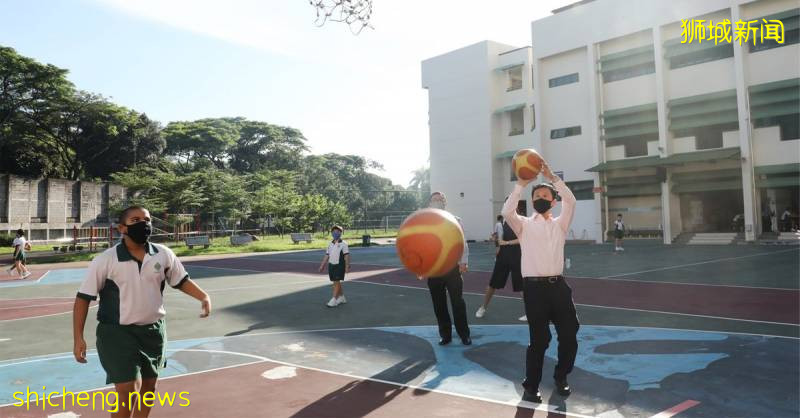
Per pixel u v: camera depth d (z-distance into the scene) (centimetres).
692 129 3027
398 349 652
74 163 5700
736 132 2820
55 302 1211
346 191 8631
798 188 2998
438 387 491
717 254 2131
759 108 2711
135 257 350
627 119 3216
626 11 3177
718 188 2853
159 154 6262
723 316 809
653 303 960
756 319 778
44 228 4584
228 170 7106
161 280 361
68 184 4853
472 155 4219
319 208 5688
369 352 639
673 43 2995
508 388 485
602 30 3288
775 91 2653
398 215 7631
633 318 815
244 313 959
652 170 3147
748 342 630
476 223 4188
